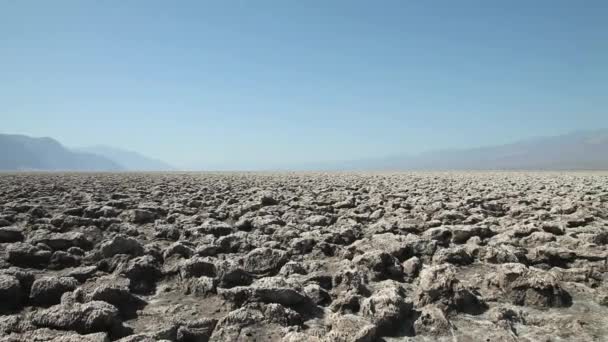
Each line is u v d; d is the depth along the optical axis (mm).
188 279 3879
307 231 5840
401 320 3125
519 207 7973
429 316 3105
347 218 7238
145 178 21797
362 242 5039
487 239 5453
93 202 8891
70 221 6332
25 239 5477
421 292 3492
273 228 6043
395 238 5066
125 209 8102
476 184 15164
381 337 2943
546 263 4559
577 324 3115
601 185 13867
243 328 2971
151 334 2787
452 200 9523
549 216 6977
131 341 2592
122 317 3240
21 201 9195
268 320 3078
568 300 3541
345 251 4871
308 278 3922
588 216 6758
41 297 3451
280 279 3695
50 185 14352
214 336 2908
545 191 11586
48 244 5008
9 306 3348
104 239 5594
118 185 14914
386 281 3928
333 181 18359
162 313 3328
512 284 3613
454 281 3471
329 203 9211
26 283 3699
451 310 3307
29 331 2729
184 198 10070
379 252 4324
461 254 4598
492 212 7750
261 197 9031
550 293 3502
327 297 3578
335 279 3879
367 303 3166
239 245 5180
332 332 2756
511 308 3420
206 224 6152
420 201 9125
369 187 13852
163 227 6066
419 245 4902
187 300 3611
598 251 4684
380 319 3014
